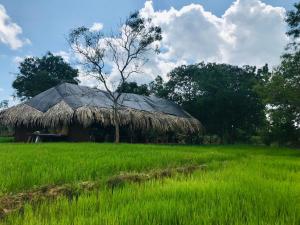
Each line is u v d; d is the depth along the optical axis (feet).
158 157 42.19
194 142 166.81
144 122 135.03
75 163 32.78
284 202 17.62
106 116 123.75
